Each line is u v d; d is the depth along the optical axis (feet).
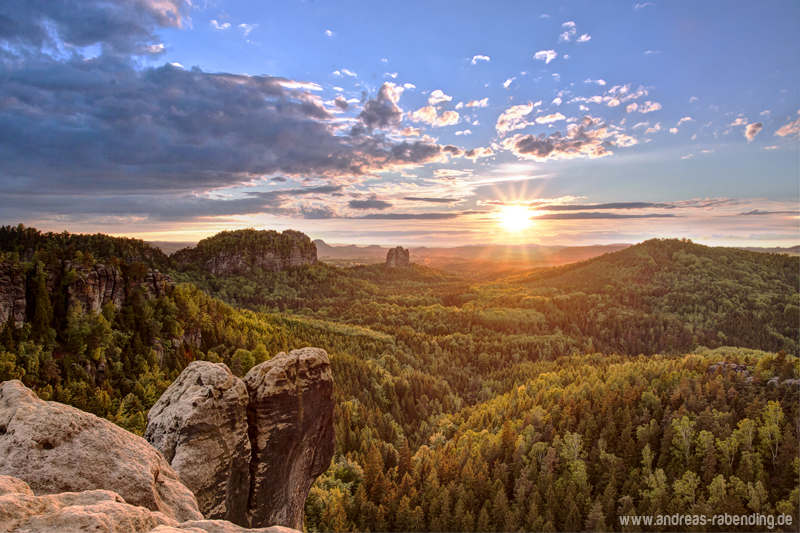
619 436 353.72
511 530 255.70
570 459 329.93
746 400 368.89
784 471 279.08
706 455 304.91
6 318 298.15
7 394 50.44
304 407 97.81
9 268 313.32
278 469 89.92
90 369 304.30
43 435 43.42
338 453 324.19
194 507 48.49
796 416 322.34
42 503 29.50
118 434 50.19
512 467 325.62
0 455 41.68
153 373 337.31
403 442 374.22
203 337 450.30
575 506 274.57
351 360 558.97
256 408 88.84
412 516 259.60
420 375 599.98
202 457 73.46
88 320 330.95
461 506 260.01
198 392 80.38
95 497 33.27
